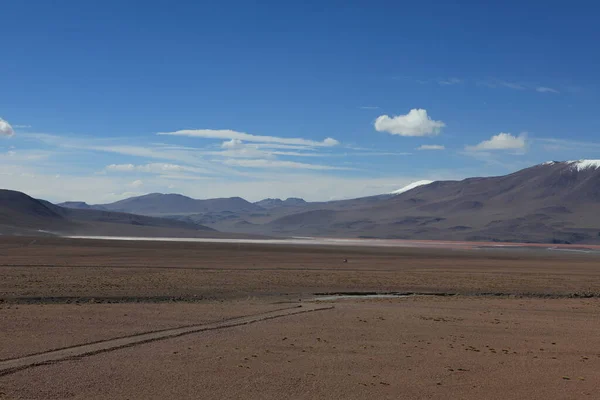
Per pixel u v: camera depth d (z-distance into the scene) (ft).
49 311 105.81
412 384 59.67
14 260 226.79
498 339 85.71
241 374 62.34
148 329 88.12
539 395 56.39
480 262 285.84
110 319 97.19
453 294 155.84
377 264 252.83
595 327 98.58
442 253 366.43
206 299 135.03
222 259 257.55
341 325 94.99
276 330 89.35
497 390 57.93
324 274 192.75
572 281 191.93
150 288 146.41
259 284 160.25
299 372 63.57
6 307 111.24
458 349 77.56
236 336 83.87
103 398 53.42
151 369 63.82
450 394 56.44
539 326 98.68
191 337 82.48
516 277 200.34
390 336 86.07
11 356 68.54
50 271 183.21
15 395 53.83
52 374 61.05
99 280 160.04
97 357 69.10
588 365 69.00
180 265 219.20
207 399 53.67
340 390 57.06
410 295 151.74
